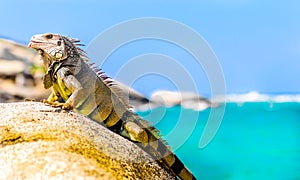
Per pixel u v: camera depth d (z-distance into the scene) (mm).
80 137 2500
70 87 2688
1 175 2359
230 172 7008
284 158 8008
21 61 7023
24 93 6629
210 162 7441
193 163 7102
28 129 2490
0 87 6695
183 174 2682
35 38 2734
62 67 2709
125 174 2455
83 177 2355
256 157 8055
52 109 2609
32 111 2576
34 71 6746
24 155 2398
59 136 2479
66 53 2717
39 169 2361
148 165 2572
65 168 2367
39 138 2455
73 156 2408
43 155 2395
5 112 2561
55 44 2717
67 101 2652
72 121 2562
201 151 7148
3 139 2451
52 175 2350
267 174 6945
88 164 2398
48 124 2520
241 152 8500
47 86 2758
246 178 6781
